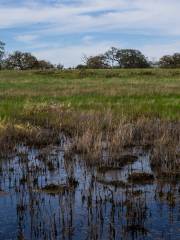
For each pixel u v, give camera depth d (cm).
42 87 3812
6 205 939
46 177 1148
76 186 1066
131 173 1166
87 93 3114
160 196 986
